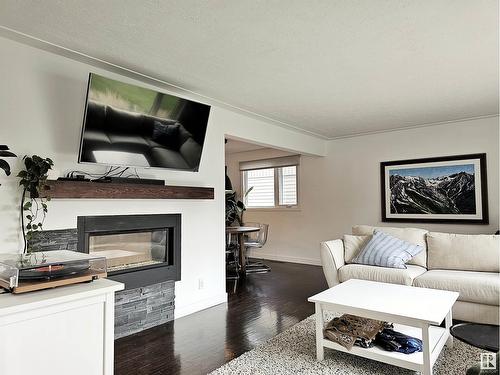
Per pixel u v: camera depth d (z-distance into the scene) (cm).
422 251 368
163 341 275
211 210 376
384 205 529
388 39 236
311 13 203
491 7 197
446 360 235
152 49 250
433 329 255
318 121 466
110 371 158
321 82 320
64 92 260
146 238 326
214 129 387
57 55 257
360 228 426
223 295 382
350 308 225
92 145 250
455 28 221
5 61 231
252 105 390
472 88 339
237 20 210
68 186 245
